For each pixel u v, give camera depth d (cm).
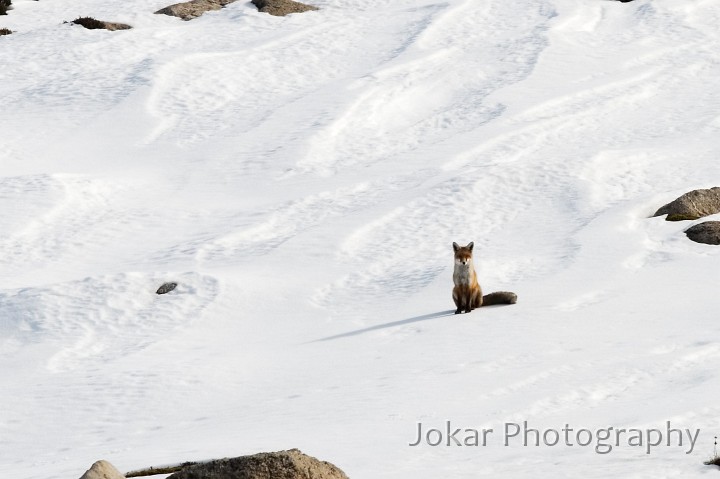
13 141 7625
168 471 2436
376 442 2539
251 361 3991
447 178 6438
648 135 7300
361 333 4219
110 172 7075
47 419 3572
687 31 9600
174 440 2984
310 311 4734
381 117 7969
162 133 7775
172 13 10181
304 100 8238
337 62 9081
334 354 3928
